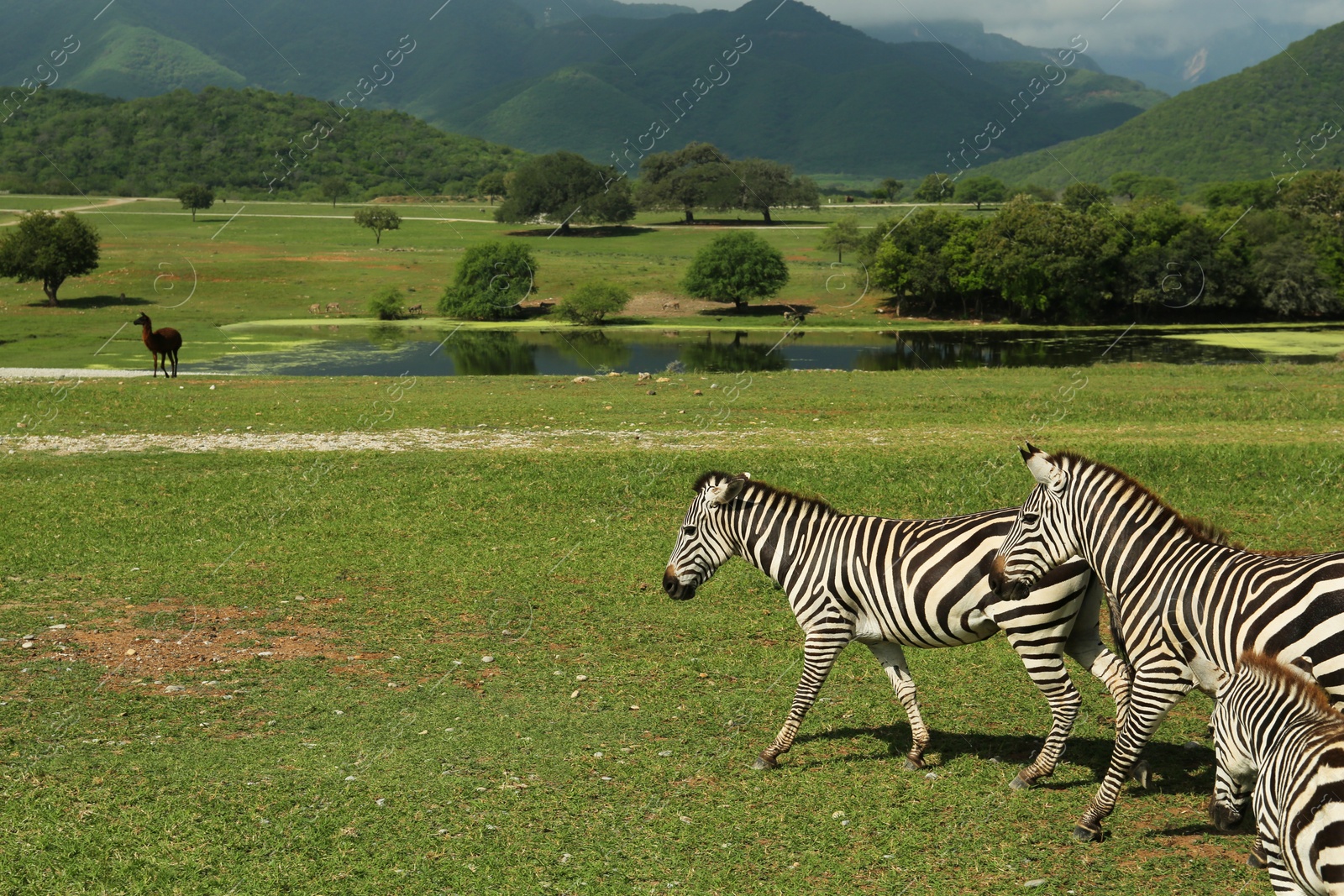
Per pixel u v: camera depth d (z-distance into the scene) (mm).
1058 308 69438
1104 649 7395
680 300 75062
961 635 7457
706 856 6582
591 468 18375
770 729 8688
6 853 6570
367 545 14617
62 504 16500
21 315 63062
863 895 6105
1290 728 4754
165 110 170750
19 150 154750
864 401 26875
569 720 8844
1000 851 6578
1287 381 30547
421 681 9797
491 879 6324
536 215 116375
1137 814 7020
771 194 126312
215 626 11312
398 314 68688
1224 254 66938
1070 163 177375
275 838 6801
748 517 8289
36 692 9398
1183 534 6691
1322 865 4289
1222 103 169625
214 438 22562
